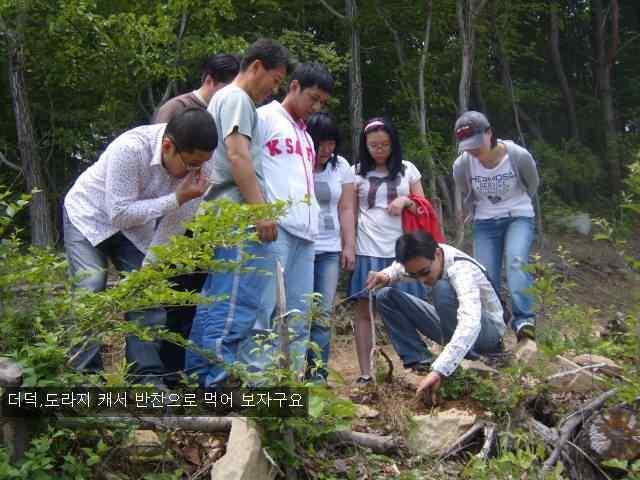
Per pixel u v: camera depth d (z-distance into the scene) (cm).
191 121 351
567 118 1566
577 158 1398
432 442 388
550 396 427
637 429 380
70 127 1045
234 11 970
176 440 348
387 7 1102
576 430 400
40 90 1002
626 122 1667
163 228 378
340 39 1161
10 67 863
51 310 328
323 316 428
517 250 535
